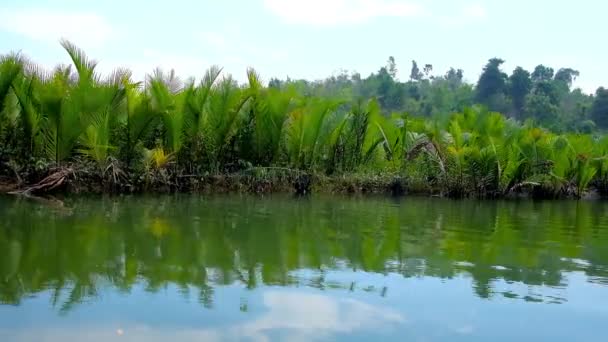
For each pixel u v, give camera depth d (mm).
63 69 12930
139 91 13789
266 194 15242
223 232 8289
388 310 4871
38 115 12531
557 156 19812
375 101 17688
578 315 4945
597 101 59375
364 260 6766
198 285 5352
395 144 18125
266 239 7875
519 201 17828
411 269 6406
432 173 17984
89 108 12297
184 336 4086
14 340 3883
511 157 18250
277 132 15578
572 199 20297
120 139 13727
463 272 6367
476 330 4492
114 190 13297
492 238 8938
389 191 17375
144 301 4809
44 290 4996
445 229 9789
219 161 15422
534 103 59062
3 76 11867
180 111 13953
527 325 4652
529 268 6703
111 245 6941
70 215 9297
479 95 72500
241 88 15391
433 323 4598
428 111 62094
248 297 5043
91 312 4480
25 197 11594
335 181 16562
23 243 6824
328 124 16750
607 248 8344
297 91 16344
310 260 6629
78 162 13102
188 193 14312
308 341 4105
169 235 7805
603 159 21500
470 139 18609
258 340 4082
